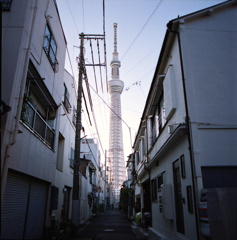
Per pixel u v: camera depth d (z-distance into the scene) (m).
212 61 7.55
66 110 14.37
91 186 30.36
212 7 7.99
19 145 6.58
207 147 6.68
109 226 18.20
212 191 5.71
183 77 7.28
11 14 6.65
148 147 14.00
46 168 9.27
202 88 7.25
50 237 8.87
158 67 9.67
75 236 9.55
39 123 8.48
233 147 6.73
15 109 6.03
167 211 8.61
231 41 7.81
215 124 6.90
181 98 7.47
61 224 11.07
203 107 7.07
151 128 13.16
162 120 10.39
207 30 7.91
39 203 8.64
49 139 9.91
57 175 12.09
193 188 6.32
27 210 7.45
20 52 6.33
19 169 6.59
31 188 7.84
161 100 10.73
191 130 6.75
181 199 7.78
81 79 11.63
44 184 9.30
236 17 8.09
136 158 22.28
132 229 16.19
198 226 5.96
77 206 9.89
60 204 12.79
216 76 7.41
